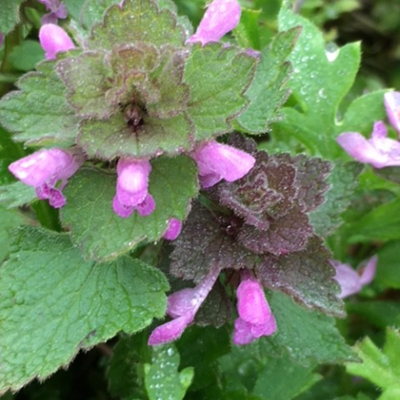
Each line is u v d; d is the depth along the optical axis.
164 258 0.08
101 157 0.06
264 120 0.08
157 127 0.06
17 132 0.07
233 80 0.07
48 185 0.07
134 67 0.06
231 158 0.06
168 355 0.08
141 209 0.07
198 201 0.08
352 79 0.10
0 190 0.08
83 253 0.07
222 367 0.10
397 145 0.09
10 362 0.07
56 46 0.07
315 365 0.10
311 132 0.10
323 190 0.08
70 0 0.10
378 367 0.09
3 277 0.07
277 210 0.07
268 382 0.09
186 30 0.07
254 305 0.07
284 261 0.08
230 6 0.07
